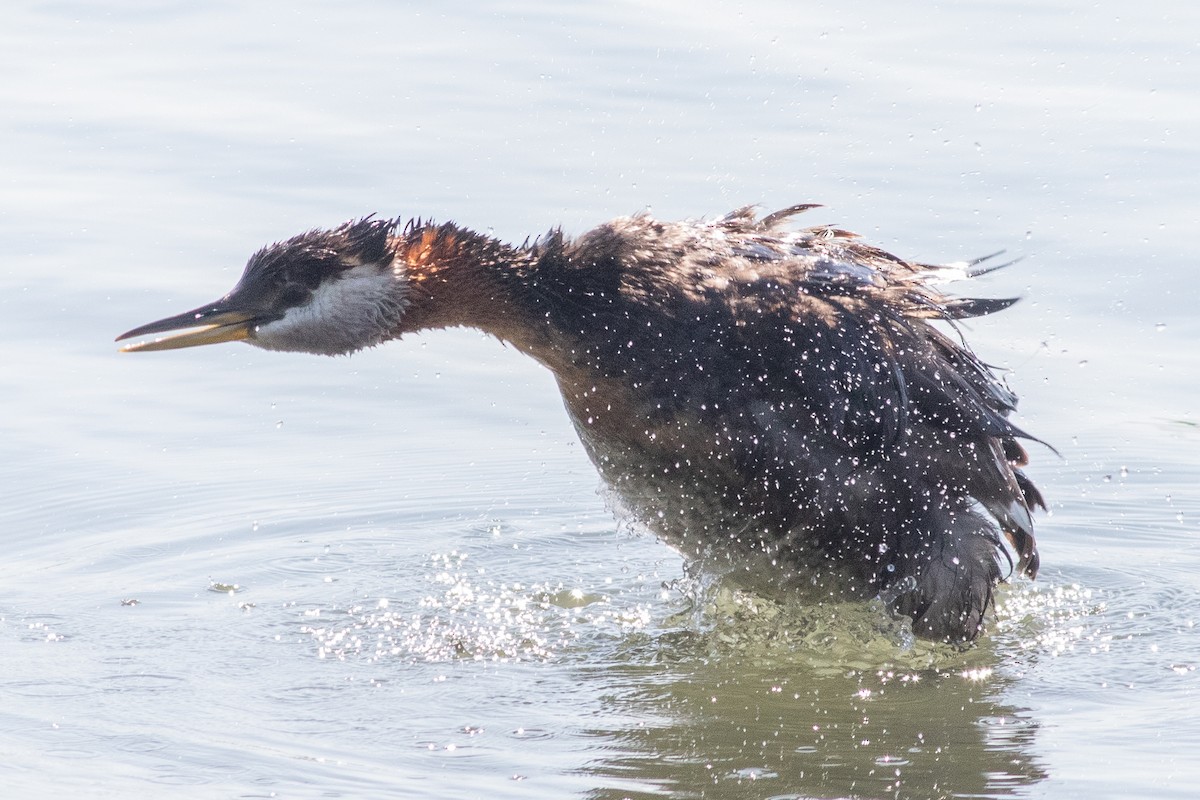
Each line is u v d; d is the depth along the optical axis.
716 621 10.84
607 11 20.59
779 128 17.34
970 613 10.30
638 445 10.35
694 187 15.92
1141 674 9.78
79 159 17.16
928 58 19.12
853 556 10.38
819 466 10.13
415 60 19.28
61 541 12.06
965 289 14.76
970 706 9.29
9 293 14.81
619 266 10.33
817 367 10.07
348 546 12.20
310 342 10.74
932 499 10.30
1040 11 20.66
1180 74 18.72
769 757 8.50
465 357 15.17
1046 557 12.12
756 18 20.34
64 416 13.66
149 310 14.48
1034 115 17.67
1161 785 8.02
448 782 8.10
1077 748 8.57
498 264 10.55
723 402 10.06
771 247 10.72
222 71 19.20
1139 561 12.01
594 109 17.84
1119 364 14.20
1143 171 16.52
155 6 21.03
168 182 16.59
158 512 12.55
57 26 20.59
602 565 12.05
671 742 8.73
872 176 16.28
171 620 10.65
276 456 13.49
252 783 8.04
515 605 11.18
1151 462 13.24
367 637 10.45
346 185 16.30
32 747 8.47
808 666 10.05
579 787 8.07
